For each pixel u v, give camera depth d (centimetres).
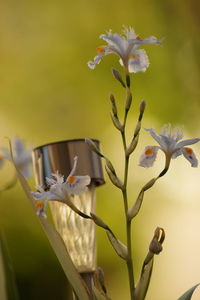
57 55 1159
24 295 952
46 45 1166
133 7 1197
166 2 1179
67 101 1129
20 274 959
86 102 1125
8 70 1152
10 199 970
